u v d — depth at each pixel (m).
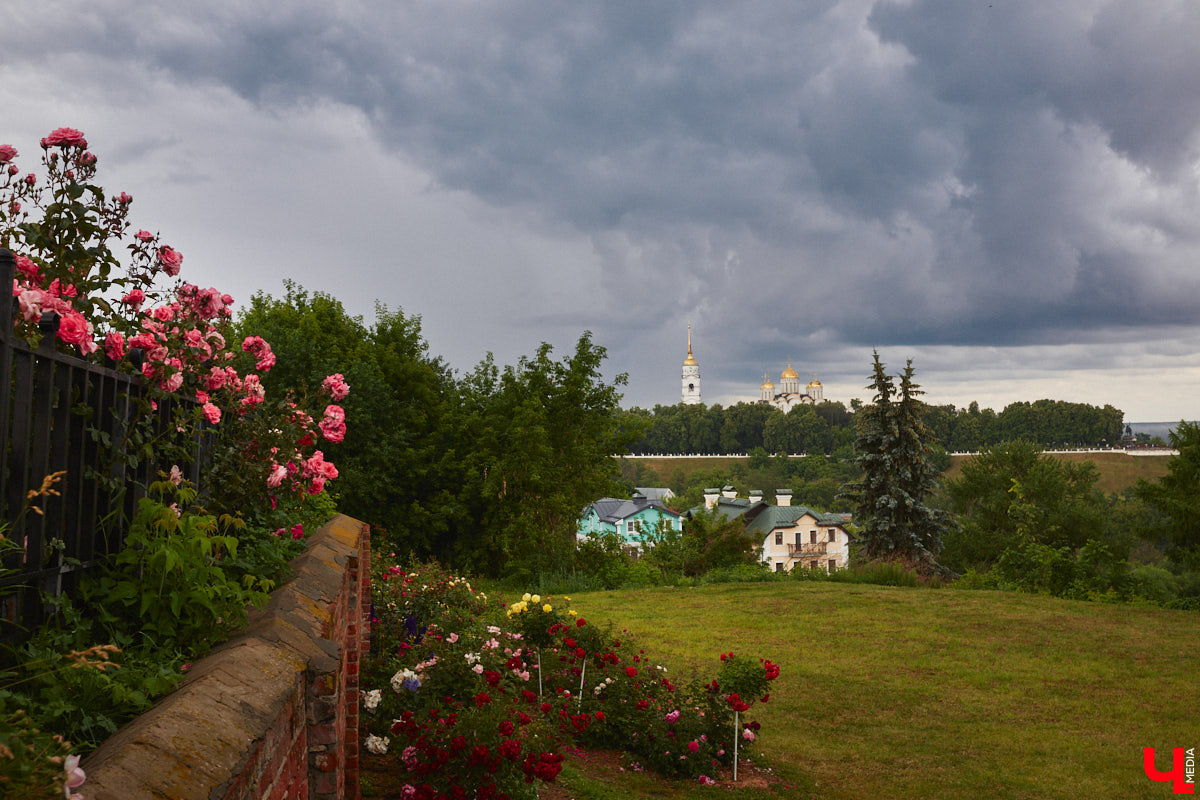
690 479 157.25
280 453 4.52
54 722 1.91
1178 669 14.90
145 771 1.57
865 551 42.16
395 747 6.59
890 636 17.78
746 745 9.49
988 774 9.59
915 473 41.72
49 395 2.30
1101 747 10.66
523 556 31.23
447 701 6.98
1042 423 164.38
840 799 8.61
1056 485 46.12
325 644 3.25
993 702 12.82
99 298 3.29
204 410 3.77
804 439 179.00
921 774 9.60
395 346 34.38
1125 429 164.88
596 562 31.77
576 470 33.47
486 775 5.39
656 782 8.41
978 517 49.97
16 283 2.75
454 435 33.69
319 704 3.09
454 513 32.19
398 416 32.12
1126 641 17.30
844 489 42.69
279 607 3.48
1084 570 28.27
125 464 2.87
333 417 5.17
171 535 2.75
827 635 17.88
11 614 2.15
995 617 20.08
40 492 2.16
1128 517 77.00
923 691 13.44
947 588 29.33
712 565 33.56
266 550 4.09
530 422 32.38
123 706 2.12
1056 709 12.45
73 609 2.44
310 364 28.42
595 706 9.42
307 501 6.50
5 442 2.04
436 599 11.28
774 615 20.44
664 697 9.72
